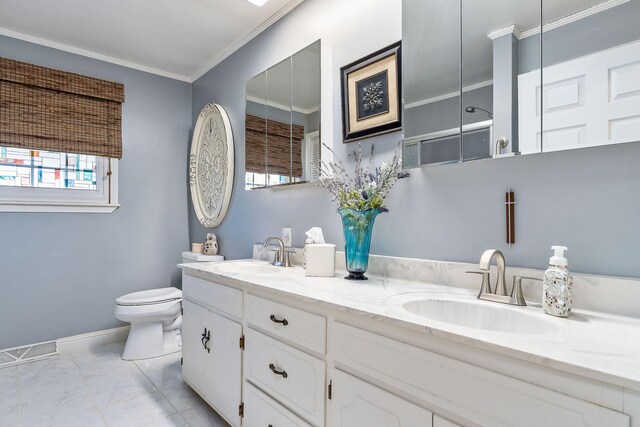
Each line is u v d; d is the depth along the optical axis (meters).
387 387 0.90
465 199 1.25
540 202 1.08
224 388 1.59
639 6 0.89
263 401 1.34
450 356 0.77
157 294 2.58
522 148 1.08
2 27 2.32
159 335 2.53
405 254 1.44
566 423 0.60
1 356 2.32
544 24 1.05
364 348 0.95
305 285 1.30
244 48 2.47
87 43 2.54
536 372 0.64
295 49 2.02
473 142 1.21
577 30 0.98
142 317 2.38
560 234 1.04
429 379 0.80
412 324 0.82
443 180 1.32
